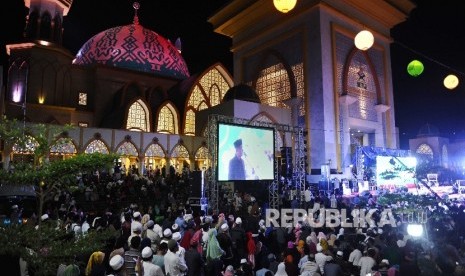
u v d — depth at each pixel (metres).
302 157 25.12
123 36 45.34
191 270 8.38
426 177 26.17
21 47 34.91
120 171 26.33
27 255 5.77
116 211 17.19
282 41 36.97
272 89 37.78
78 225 10.61
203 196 18.33
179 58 48.84
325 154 31.36
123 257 6.96
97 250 6.64
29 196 14.29
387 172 28.30
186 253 8.54
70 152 29.69
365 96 36.78
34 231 5.95
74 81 39.31
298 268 8.79
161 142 34.31
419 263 8.35
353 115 35.34
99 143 31.55
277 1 8.48
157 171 29.16
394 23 40.03
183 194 23.12
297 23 35.53
